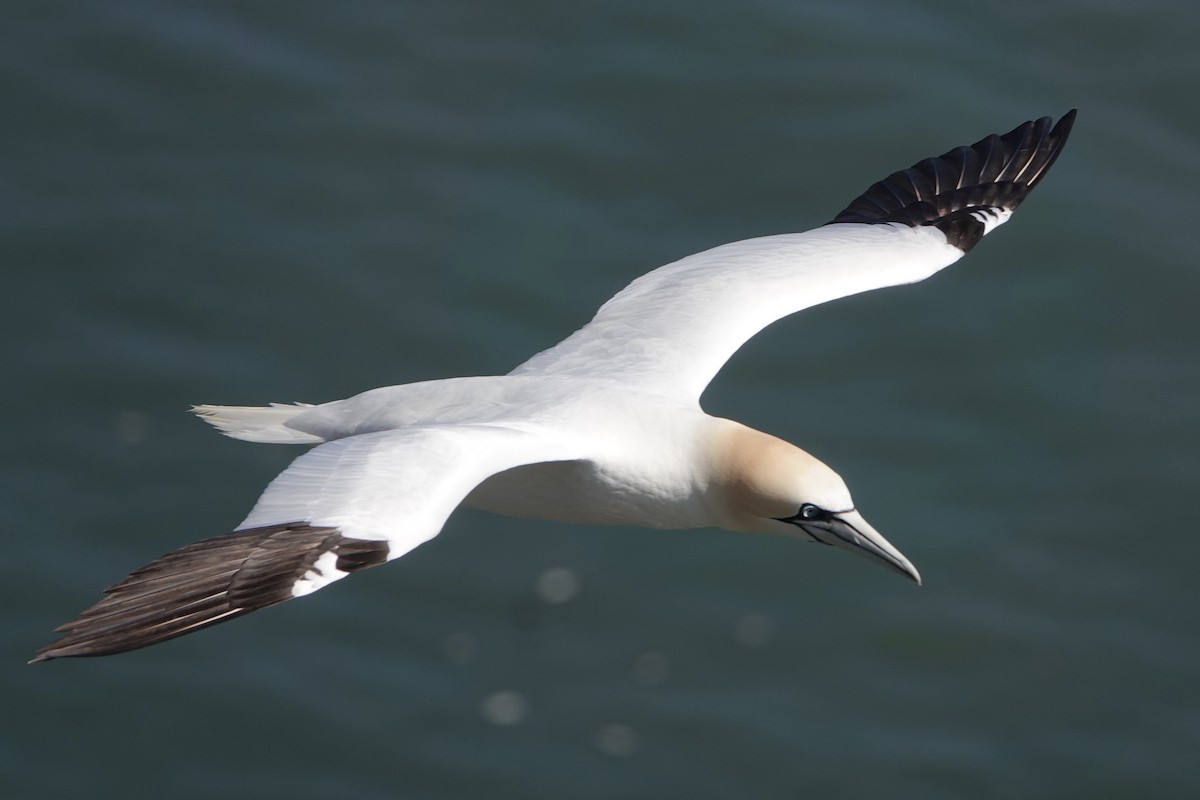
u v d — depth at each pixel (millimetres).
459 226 24250
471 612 20938
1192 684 20578
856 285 12789
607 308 12742
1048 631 21000
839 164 25031
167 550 21297
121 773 19625
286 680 20219
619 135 25344
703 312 12430
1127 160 25406
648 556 21594
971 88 26109
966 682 20656
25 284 23531
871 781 19688
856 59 26297
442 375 22938
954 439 22672
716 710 20234
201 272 23719
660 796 19469
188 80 25797
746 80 25969
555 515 11867
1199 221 24641
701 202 24656
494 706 20109
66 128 25250
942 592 21344
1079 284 24078
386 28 26484
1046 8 27312
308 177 24766
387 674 20328
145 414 22516
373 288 23562
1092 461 22500
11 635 20391
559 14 26719
